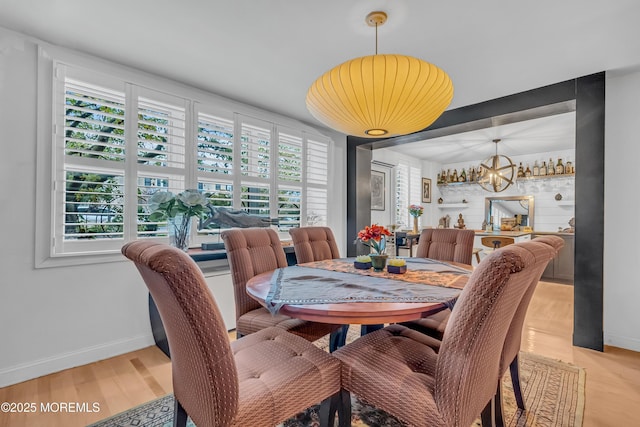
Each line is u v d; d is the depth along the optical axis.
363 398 1.21
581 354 2.35
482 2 1.64
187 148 2.74
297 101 3.14
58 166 2.11
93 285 2.24
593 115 2.46
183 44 2.11
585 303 2.47
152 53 2.23
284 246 3.03
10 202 1.94
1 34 1.92
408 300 1.31
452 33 1.93
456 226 6.64
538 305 3.63
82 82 2.20
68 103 2.18
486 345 1.01
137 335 2.44
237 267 1.96
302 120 3.76
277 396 1.07
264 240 2.22
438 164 6.89
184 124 2.72
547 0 1.63
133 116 2.43
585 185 2.49
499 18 1.78
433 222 6.69
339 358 1.30
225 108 3.00
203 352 0.93
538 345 2.51
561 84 2.62
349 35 1.98
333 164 4.13
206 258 2.51
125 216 2.39
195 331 0.92
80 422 1.56
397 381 1.13
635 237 2.48
